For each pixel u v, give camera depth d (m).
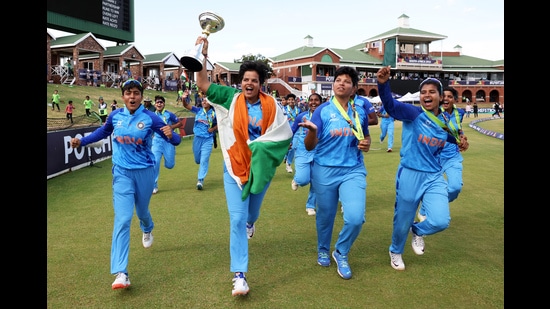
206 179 8.95
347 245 3.86
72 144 3.99
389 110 3.84
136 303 3.36
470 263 4.15
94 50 30.73
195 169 10.38
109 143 12.40
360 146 3.79
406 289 3.58
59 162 9.23
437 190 3.88
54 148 9.02
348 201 3.79
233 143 3.67
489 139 17.72
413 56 53.19
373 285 3.66
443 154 5.74
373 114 4.36
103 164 11.02
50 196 7.15
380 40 53.78
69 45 29.22
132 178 3.90
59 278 3.82
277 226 5.43
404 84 37.16
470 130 22.70
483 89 53.66
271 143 3.56
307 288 3.60
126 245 3.64
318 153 3.99
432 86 3.82
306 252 4.48
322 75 48.91
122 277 3.48
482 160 11.40
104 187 7.92
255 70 3.67
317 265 4.12
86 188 7.83
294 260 4.26
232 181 3.65
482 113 48.03
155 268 4.05
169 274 3.91
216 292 3.53
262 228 5.34
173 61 38.47
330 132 3.88
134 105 3.92
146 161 4.01
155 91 35.03
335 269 4.03
